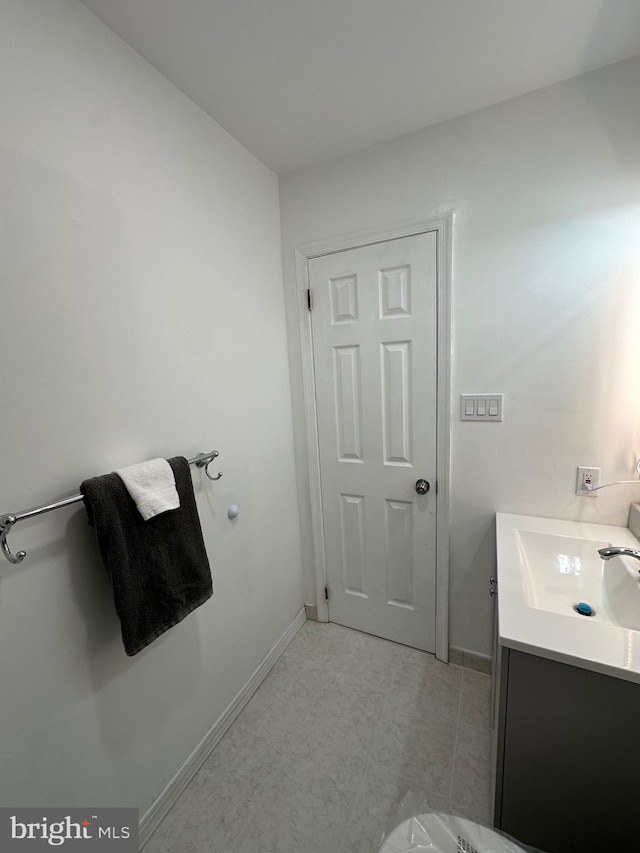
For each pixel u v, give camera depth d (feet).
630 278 4.00
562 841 2.84
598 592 3.87
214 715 4.49
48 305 2.67
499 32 3.29
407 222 4.86
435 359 5.00
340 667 5.65
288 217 5.61
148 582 3.15
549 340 4.43
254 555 5.23
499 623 2.85
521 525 4.54
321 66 3.58
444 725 4.66
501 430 4.82
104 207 3.05
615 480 4.36
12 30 2.39
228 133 4.52
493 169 4.38
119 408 3.25
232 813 3.81
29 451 2.59
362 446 5.74
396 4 2.98
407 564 5.76
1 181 2.37
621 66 3.73
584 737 2.62
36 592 2.64
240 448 4.87
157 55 3.34
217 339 4.40
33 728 2.65
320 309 5.63
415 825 2.47
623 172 3.88
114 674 3.22
